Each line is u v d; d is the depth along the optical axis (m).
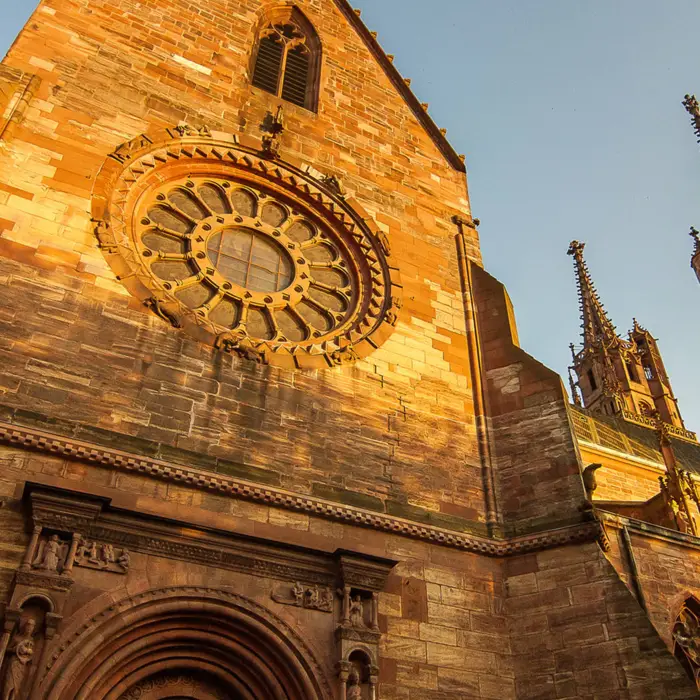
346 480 16.41
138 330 15.98
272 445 15.99
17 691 10.71
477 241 24.58
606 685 14.27
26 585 11.62
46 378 14.27
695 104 62.72
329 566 14.60
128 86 20.88
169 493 14.10
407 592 15.30
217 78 23.12
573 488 17.14
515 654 15.45
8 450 13.10
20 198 16.56
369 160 24.64
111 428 14.34
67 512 12.54
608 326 75.19
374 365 19.05
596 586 15.51
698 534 24.97
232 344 17.03
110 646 12.16
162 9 23.75
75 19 21.38
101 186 18.05
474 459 18.52
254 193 21.81
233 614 13.20
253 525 14.58
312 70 27.19
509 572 16.55
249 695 13.16
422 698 14.12
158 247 19.09
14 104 18.00
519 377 19.88
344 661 13.40
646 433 53.91
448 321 21.47
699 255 60.81
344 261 21.94
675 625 20.56
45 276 15.62
